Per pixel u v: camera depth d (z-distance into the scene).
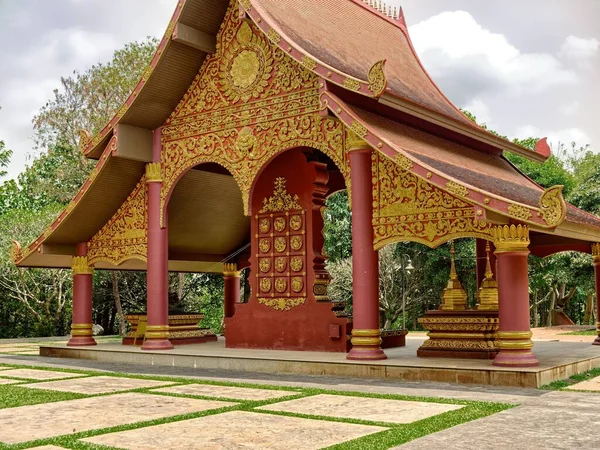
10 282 29.94
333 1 17.45
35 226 29.66
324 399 8.95
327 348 14.53
